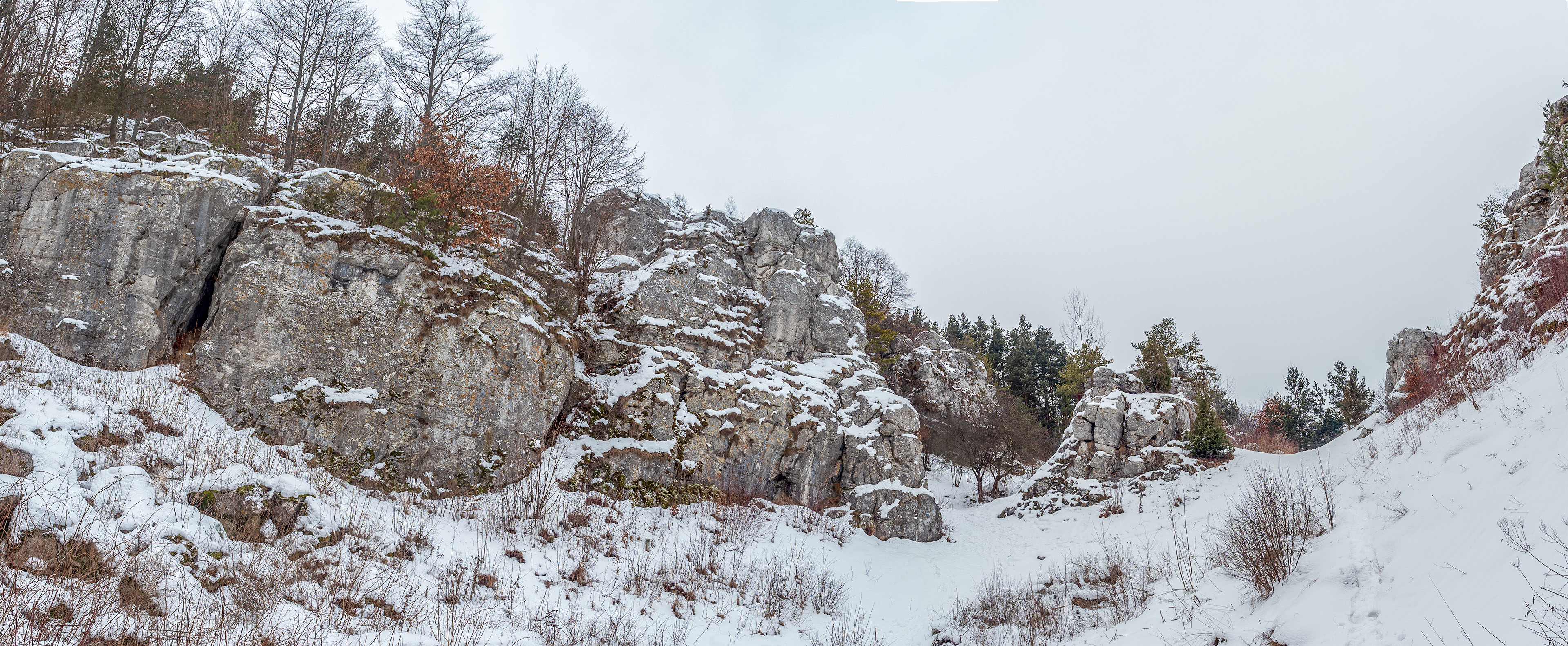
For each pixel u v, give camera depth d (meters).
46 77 19.00
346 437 14.18
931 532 20.48
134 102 22.38
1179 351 35.34
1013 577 16.98
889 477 21.28
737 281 23.81
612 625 11.05
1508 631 5.38
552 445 17.48
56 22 20.72
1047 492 24.23
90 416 11.06
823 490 21.00
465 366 15.66
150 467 10.65
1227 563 11.02
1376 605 7.53
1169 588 11.95
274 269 14.54
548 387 17.00
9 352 12.07
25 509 7.96
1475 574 6.54
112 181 14.16
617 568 13.46
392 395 14.88
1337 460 17.88
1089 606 13.20
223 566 8.97
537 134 30.77
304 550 10.09
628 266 23.98
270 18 26.83
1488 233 28.42
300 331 14.45
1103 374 26.28
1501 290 16.62
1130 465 23.11
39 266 13.40
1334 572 8.67
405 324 15.31
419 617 9.55
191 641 7.17
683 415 19.47
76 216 13.80
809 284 24.95
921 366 39.44
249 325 14.12
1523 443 8.47
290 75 27.42
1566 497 6.38
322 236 15.11
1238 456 22.06
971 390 40.81
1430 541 8.03
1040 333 57.75
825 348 24.42
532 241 22.98
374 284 15.29
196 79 27.72
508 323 16.50
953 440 33.78
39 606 6.85
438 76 28.98
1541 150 19.23
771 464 20.27
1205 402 23.30
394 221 16.31
